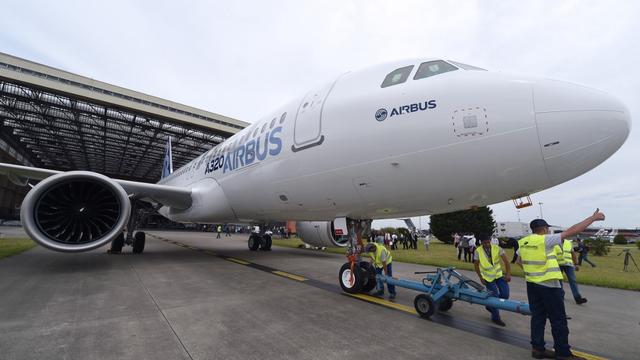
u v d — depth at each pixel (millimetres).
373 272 6230
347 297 5801
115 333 3635
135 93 26062
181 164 46500
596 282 8836
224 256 11867
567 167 4066
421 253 19047
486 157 4266
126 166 52281
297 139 6516
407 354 3328
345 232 6648
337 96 6043
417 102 4879
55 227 7500
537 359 3375
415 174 4848
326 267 9555
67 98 24000
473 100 4438
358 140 5383
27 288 5668
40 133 34156
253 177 7840
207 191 10328
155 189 10055
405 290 6609
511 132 4113
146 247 15344
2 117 29328
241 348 3322
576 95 4062
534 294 3516
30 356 3010
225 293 5719
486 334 4094
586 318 5242
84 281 6336
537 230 3729
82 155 45906
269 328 3961
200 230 62375
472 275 9867
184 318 4227
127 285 6094
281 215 8273
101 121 30156
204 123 28984
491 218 30688
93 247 7258
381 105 5266
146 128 30000
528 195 4633
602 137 3922
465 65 5305
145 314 4355
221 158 9875
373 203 5672
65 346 3250
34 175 9523
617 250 31406
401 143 4875
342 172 5645
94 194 8023
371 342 3635
